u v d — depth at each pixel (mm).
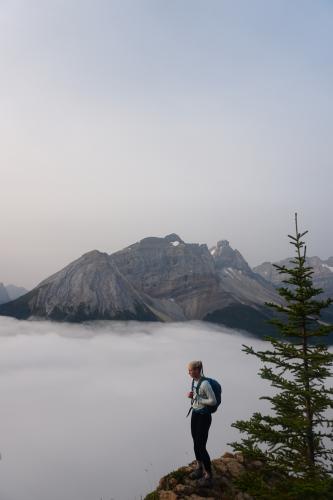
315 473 9508
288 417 10445
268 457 10422
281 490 9703
